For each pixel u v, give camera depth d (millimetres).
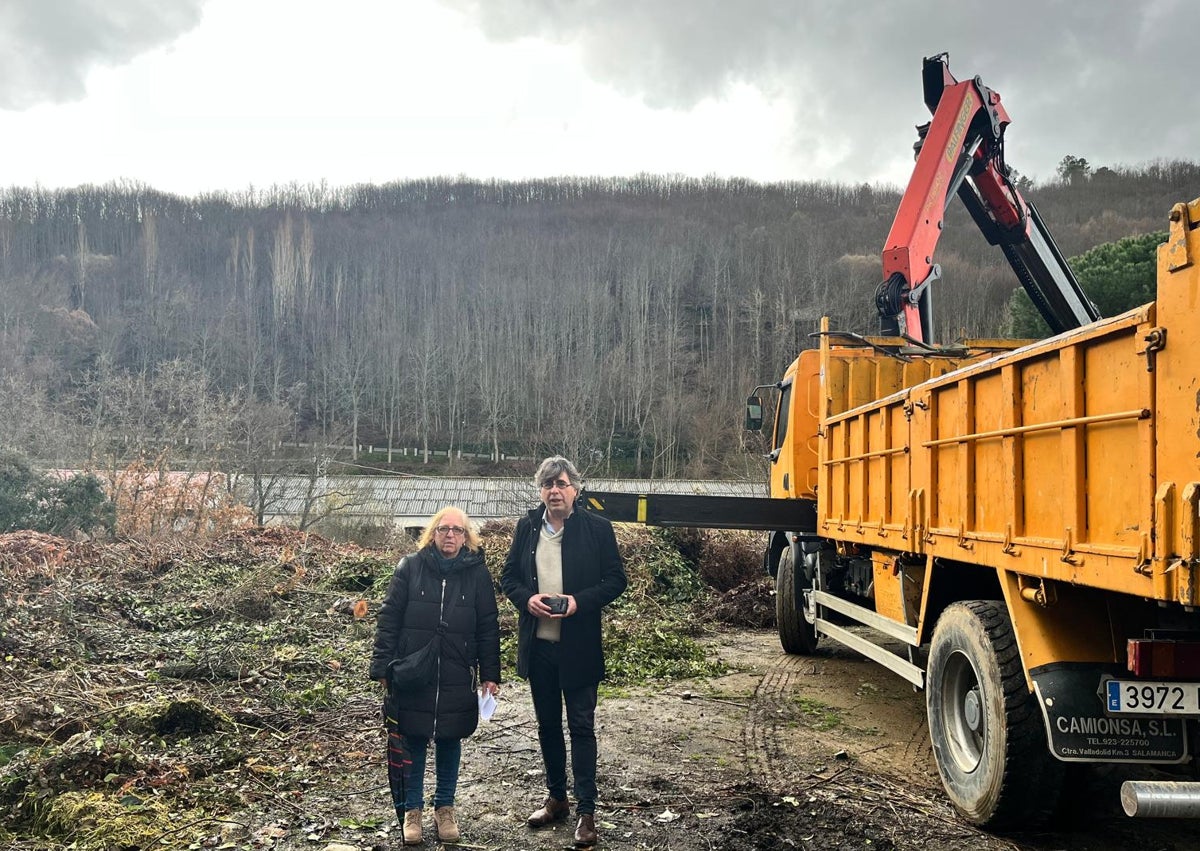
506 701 7332
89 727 5555
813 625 8953
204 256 97875
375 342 78375
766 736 6418
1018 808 4363
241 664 7426
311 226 108812
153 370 66438
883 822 4695
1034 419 4098
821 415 8141
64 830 4328
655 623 11055
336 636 9055
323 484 29359
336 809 4801
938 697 5043
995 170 9414
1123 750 3857
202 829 4434
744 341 77438
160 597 10031
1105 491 3502
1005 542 4309
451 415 67875
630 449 58312
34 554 11211
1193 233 2990
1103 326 3457
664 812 4840
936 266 8984
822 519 8031
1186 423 2988
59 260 88188
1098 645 3996
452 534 4551
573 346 77625
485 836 4523
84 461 21078
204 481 20422
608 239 102688
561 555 4688
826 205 124312
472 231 111125
